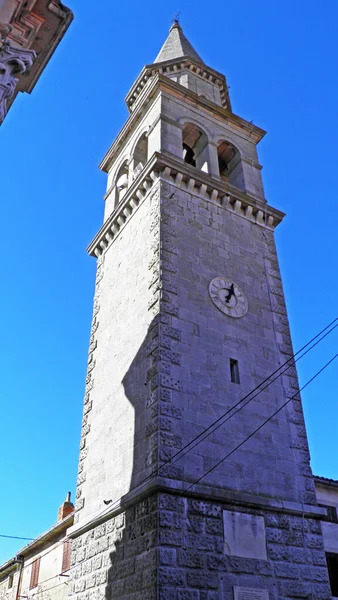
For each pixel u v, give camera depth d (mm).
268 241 25016
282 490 17766
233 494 16453
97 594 16609
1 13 10250
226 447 17422
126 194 25094
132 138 29094
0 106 9594
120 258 24484
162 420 16625
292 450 18938
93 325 24734
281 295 23375
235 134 29094
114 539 16781
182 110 27406
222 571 15031
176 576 14211
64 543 27500
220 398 18359
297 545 16938
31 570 31016
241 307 21453
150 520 15156
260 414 19000
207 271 21484
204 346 19234
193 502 15688
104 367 22031
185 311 19625
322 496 22703
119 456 18266
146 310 19984
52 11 10836
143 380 18391
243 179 26953
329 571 20938
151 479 15664
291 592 15906
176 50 34219
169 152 24281
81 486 20266
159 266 20203
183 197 23250
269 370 20438
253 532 16281
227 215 24344
